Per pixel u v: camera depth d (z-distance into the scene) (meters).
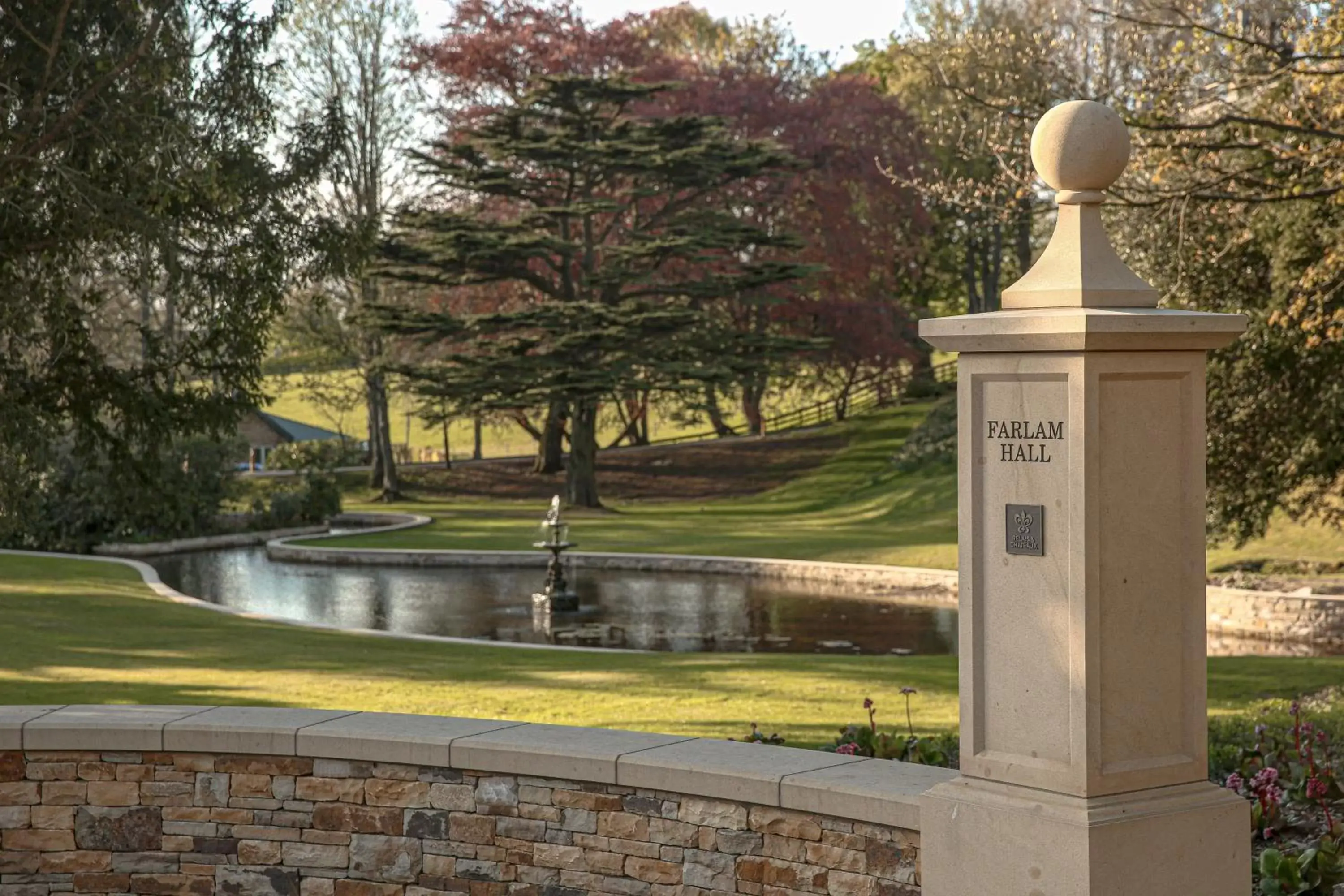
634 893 5.24
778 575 26.92
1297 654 17.55
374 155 44.03
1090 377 3.49
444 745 5.55
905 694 7.33
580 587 25.61
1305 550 25.72
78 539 31.28
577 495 43.38
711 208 45.16
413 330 37.53
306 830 5.77
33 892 5.96
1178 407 3.63
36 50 12.80
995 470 3.70
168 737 5.86
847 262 49.00
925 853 3.87
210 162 13.10
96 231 13.23
